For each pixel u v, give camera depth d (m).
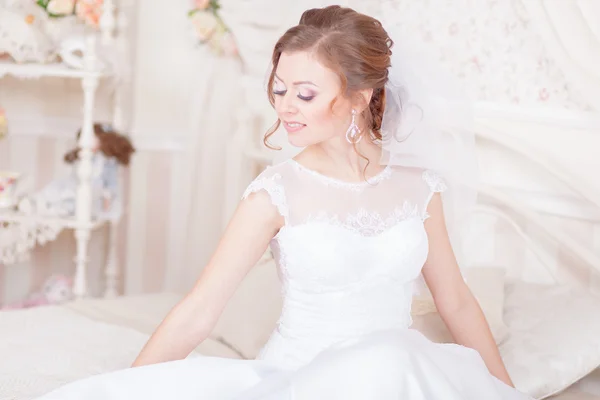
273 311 2.64
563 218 2.79
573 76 2.72
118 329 2.72
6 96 4.40
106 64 3.97
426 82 2.12
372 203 2.01
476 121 2.98
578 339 2.39
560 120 2.78
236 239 1.94
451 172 2.14
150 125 4.39
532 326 2.46
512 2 2.92
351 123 1.98
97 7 3.97
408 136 2.07
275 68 1.95
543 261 2.81
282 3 3.59
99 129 4.01
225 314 2.77
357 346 1.71
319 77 1.87
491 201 2.93
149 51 4.35
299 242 1.93
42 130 4.44
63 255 4.50
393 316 2.00
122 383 1.73
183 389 1.73
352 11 1.94
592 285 2.73
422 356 1.70
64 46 3.89
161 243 4.46
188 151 4.36
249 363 1.84
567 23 2.73
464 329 2.16
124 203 4.47
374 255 1.97
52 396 1.69
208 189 4.24
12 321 2.79
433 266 2.14
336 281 1.94
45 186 4.42
